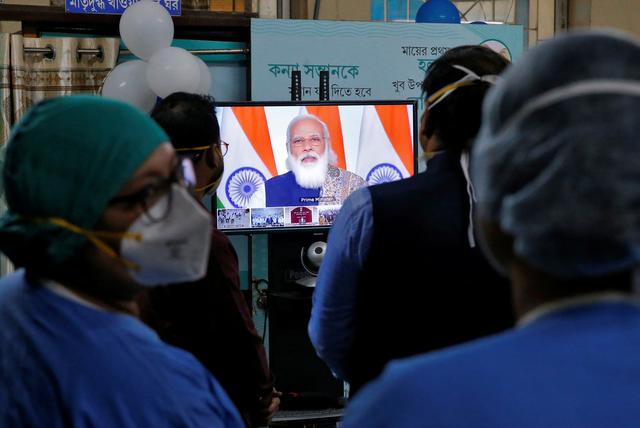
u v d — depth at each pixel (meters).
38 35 4.13
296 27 4.10
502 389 0.72
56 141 1.10
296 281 3.68
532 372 0.72
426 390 0.74
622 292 0.77
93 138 1.10
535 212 0.75
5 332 1.11
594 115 0.73
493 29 4.30
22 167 1.11
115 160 1.10
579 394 0.70
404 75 4.21
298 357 3.72
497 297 1.72
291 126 3.66
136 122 1.13
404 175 3.76
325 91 3.86
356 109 3.70
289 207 3.68
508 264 0.85
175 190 1.13
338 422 3.28
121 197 1.10
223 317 2.01
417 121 3.82
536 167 0.77
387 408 0.75
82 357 1.08
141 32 3.69
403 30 4.20
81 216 1.09
